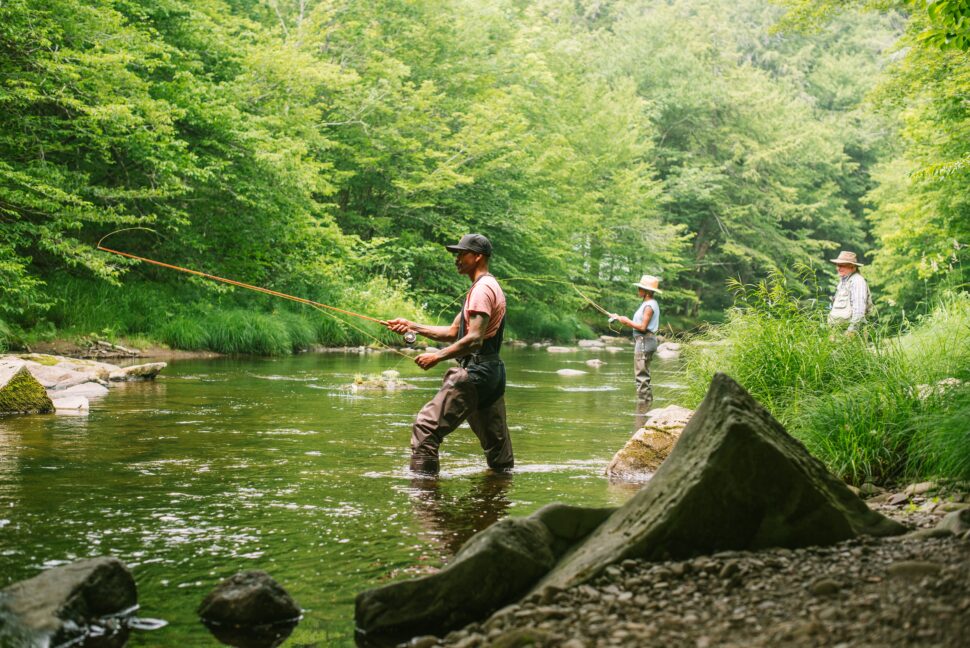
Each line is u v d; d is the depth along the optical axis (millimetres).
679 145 50719
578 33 60688
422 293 28109
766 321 7242
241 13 26281
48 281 15922
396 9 30547
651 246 40938
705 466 3197
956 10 6707
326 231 20766
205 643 2701
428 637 2672
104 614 2867
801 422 5719
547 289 33781
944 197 21703
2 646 2490
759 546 3217
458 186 30547
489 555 2971
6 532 3785
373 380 11086
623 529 3234
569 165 35969
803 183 51562
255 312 18484
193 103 16922
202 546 3684
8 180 13578
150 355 15195
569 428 7895
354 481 5129
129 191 14969
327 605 3064
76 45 14609
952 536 3205
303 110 22141
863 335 6875
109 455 5691
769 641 2246
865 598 2463
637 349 10531
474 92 32750
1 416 7363
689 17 68188
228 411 8164
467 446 6750
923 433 5008
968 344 6340
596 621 2555
